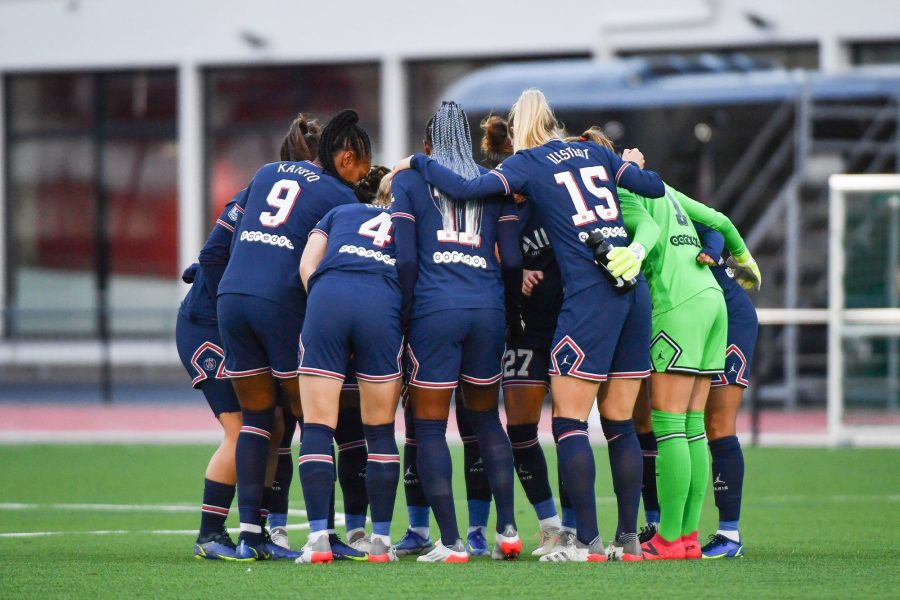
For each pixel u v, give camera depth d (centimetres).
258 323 2483
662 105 7794
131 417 7519
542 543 2606
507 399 2612
